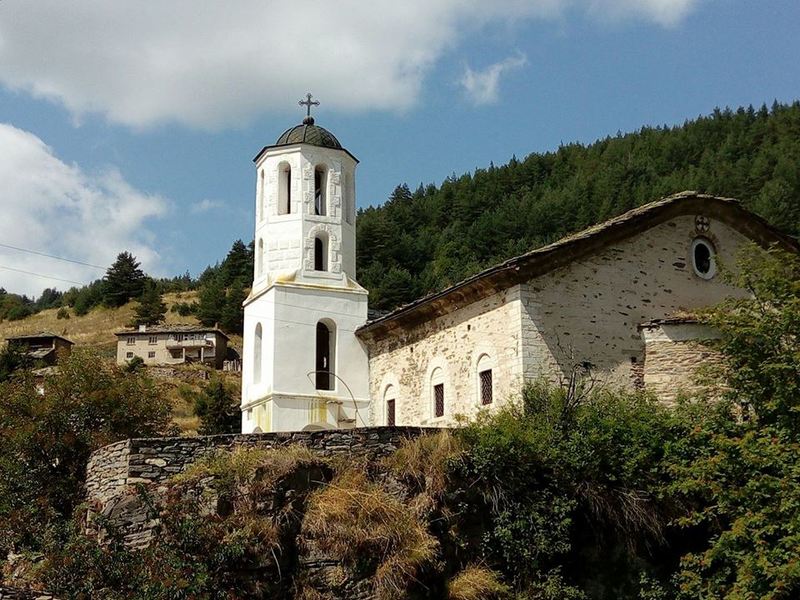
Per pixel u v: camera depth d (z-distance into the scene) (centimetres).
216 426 5359
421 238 10506
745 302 1934
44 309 12900
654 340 2300
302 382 2931
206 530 1540
